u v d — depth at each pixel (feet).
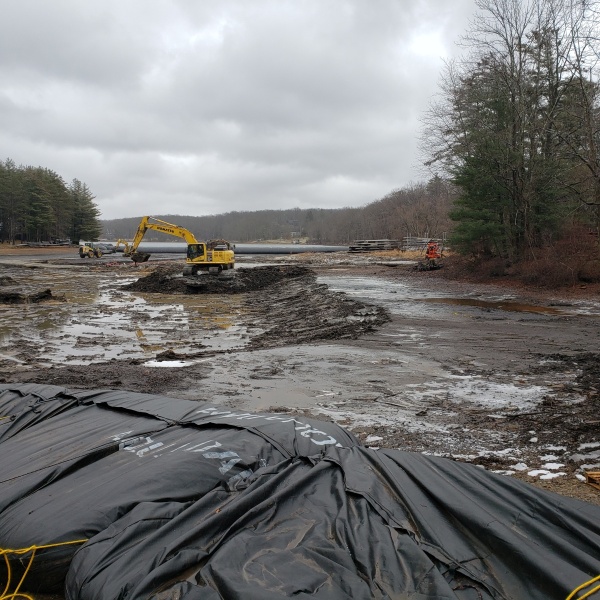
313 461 13.19
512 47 84.94
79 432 14.80
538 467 16.56
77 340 45.65
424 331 43.04
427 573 9.02
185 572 9.18
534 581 8.80
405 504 11.06
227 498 11.48
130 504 10.84
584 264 73.51
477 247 96.12
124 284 105.60
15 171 340.39
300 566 9.24
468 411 22.67
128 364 34.91
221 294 89.10
